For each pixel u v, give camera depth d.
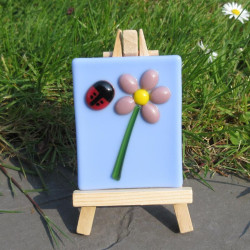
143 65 0.25
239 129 0.36
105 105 0.26
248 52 0.42
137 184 0.27
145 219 0.29
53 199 0.31
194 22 0.46
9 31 0.46
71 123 0.37
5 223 0.29
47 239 0.28
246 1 0.50
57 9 0.49
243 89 0.38
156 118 0.26
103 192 0.27
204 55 0.39
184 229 0.28
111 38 0.43
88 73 0.26
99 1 0.49
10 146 0.35
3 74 0.39
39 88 0.38
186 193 0.27
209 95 0.37
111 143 0.27
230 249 0.27
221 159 0.35
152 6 0.50
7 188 0.33
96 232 0.28
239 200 0.31
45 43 0.42
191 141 0.36
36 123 0.37
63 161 0.35
